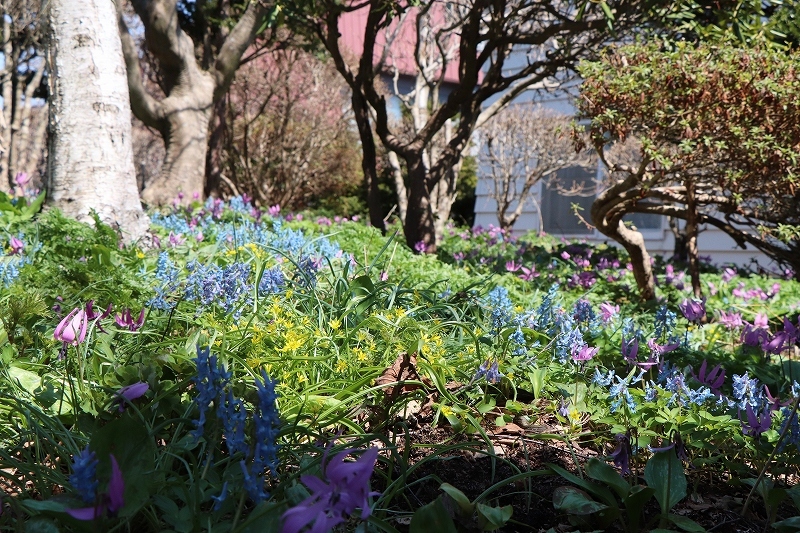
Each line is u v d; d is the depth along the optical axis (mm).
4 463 2369
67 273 4504
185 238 7246
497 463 2865
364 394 3254
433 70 17766
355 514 1630
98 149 7129
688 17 8938
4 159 22266
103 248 5098
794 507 2699
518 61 21531
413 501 2477
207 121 12773
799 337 4145
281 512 1749
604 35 10266
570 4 10875
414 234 11117
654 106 6934
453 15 16484
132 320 3398
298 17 10633
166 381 2615
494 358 3682
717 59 7004
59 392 2764
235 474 2049
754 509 2660
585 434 3160
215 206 10781
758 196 7945
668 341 4605
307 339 3605
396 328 3916
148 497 1862
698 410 3197
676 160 7273
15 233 6387
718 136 7004
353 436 2914
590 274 9047
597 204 8055
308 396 3072
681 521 2203
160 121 12320
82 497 1585
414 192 11180
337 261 5824
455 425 3070
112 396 2551
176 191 12195
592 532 2217
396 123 24703
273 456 1654
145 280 4891
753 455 2934
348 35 27203
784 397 4066
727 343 5988
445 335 4230
